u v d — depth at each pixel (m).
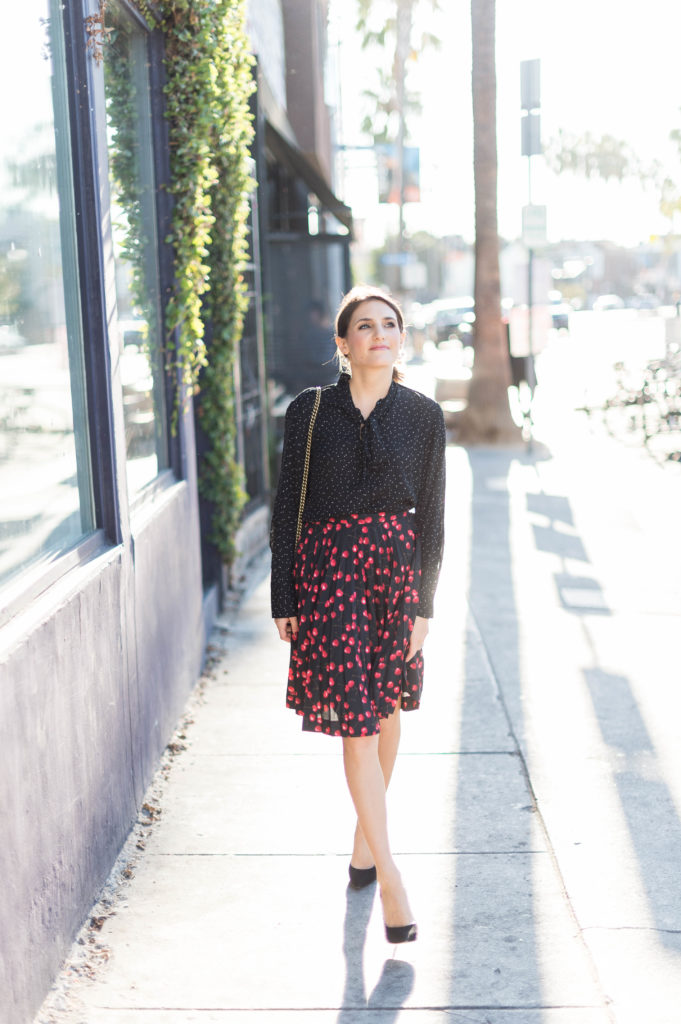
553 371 24.23
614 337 35.50
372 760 3.23
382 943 3.27
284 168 14.27
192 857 3.84
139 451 4.73
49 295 3.43
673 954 3.17
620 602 7.08
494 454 13.61
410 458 3.25
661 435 14.21
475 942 3.27
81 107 3.74
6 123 3.06
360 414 3.21
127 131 4.70
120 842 3.84
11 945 2.70
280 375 14.69
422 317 41.78
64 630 3.18
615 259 74.06
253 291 8.95
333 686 3.17
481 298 14.58
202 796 4.34
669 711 5.18
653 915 3.39
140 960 3.20
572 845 3.87
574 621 6.68
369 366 3.21
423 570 3.34
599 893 3.54
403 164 43.62
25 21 3.25
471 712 5.21
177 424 5.44
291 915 3.45
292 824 4.09
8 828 2.68
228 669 5.96
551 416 17.05
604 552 8.41
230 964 3.18
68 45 3.68
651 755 4.66
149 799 4.29
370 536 3.21
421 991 3.03
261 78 9.05
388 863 3.17
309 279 14.99
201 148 5.36
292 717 5.21
